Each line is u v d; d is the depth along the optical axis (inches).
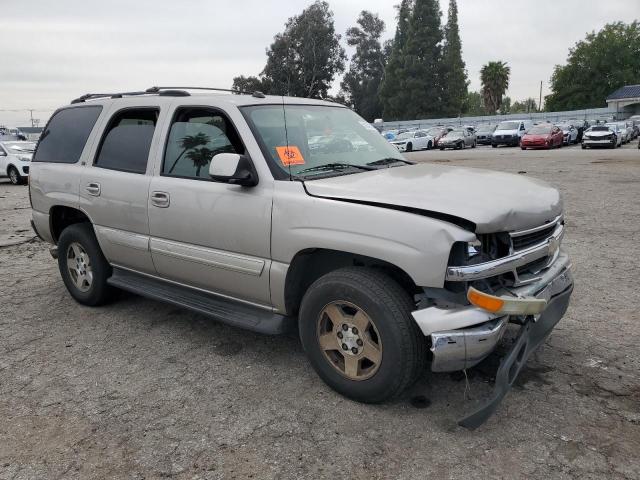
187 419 124.6
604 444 111.2
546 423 119.0
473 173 148.5
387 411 125.2
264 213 134.8
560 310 135.5
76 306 202.7
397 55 2566.4
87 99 206.1
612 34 2753.4
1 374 149.1
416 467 105.7
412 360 116.7
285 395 134.0
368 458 108.8
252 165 138.9
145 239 166.4
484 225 109.7
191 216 150.9
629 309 184.5
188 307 159.0
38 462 110.0
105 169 179.6
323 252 136.5
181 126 159.6
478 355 111.0
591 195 449.1
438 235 109.0
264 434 117.9
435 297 112.0
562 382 136.6
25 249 304.3
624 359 148.3
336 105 182.7
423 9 2422.5
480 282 115.8
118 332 177.0
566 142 1373.0
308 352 134.6
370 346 122.3
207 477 104.4
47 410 129.9
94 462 109.8
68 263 202.5
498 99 3122.5
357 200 122.0
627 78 2699.3
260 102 154.1
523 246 123.3
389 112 2613.2
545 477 101.8
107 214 177.3
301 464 107.6
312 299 129.1
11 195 580.4
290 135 148.7
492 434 115.6
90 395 136.6
